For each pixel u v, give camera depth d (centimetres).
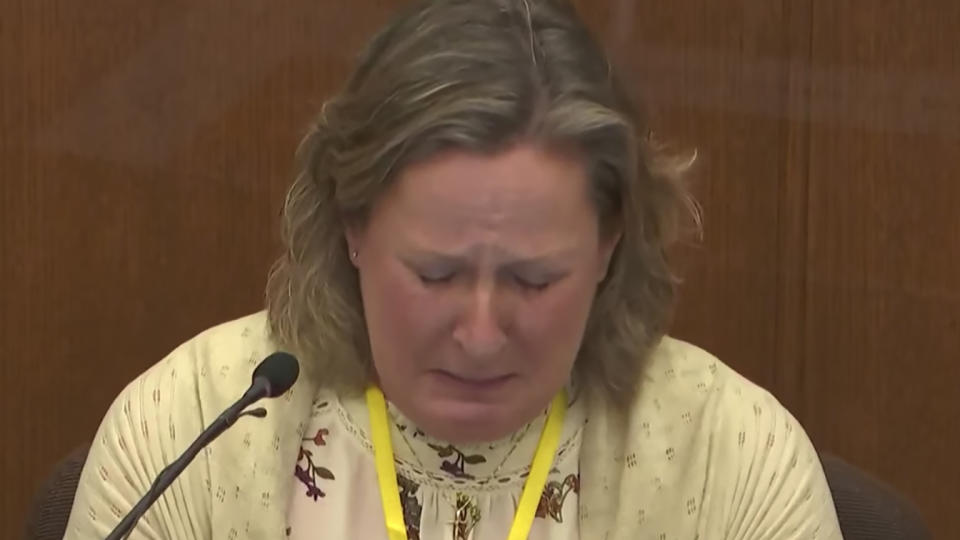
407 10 333
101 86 640
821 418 671
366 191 327
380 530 374
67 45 636
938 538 670
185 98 640
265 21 632
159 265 658
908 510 454
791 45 636
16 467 679
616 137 323
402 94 312
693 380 389
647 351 385
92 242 656
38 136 645
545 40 321
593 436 381
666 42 636
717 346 664
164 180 649
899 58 629
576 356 369
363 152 325
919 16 624
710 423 385
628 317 379
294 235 376
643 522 370
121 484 377
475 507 374
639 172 348
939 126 631
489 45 312
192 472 376
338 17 628
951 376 651
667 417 381
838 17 631
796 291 659
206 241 654
